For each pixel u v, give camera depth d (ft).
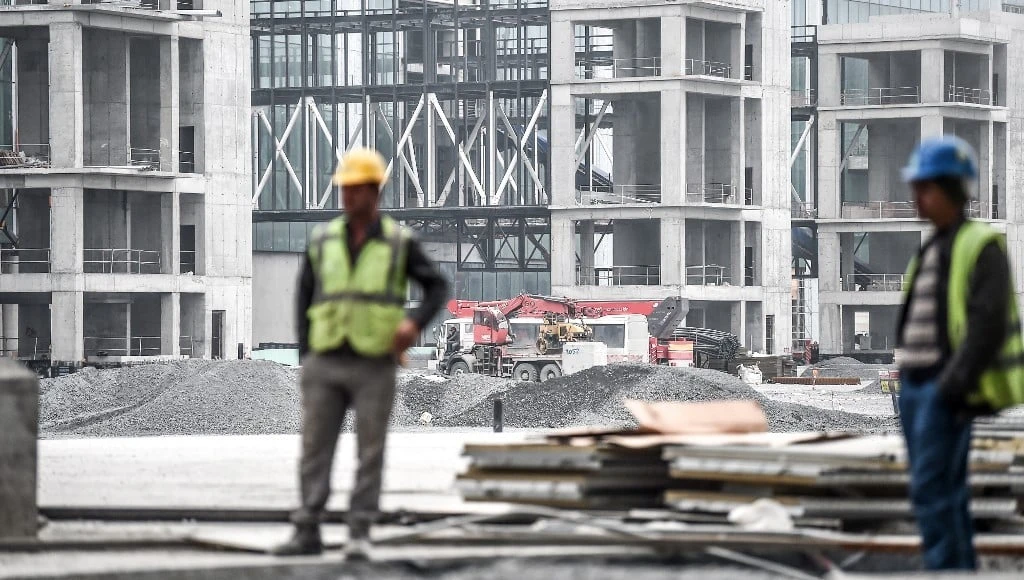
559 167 393.70
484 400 193.06
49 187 317.22
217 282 348.79
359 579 39.88
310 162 456.86
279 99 423.64
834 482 46.42
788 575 39.83
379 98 421.18
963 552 38.37
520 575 39.93
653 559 42.83
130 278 325.62
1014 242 452.35
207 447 110.32
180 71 348.38
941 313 37.60
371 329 40.09
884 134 440.04
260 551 42.93
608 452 48.96
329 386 40.70
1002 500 51.16
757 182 407.85
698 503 48.80
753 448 47.60
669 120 381.19
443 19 415.44
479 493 50.08
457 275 487.20
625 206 388.37
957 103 419.95
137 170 318.65
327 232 40.88
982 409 37.24
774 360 352.49
